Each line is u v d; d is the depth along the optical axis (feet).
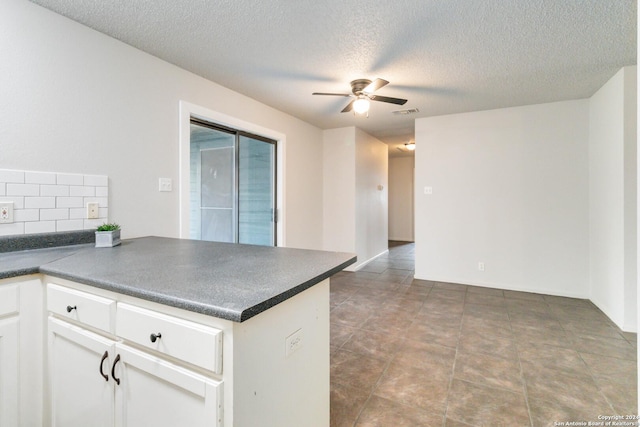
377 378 6.52
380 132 17.44
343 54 8.16
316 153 16.03
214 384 2.69
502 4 6.12
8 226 5.56
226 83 10.01
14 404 4.00
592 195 11.35
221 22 6.73
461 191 13.75
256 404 2.96
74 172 6.50
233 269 4.04
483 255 13.43
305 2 6.09
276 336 3.26
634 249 8.81
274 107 12.60
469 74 9.39
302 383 3.76
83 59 6.67
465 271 13.79
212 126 10.68
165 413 3.05
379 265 17.67
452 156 13.84
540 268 12.44
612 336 8.49
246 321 2.82
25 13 5.80
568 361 7.16
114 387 3.43
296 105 12.32
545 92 10.92
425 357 7.39
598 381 6.35
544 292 12.37
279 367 3.32
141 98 7.81
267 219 12.99
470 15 6.49
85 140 6.69
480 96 11.32
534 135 12.39
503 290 12.89
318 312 4.11
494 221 13.19
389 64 8.72
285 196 13.55
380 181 20.06
